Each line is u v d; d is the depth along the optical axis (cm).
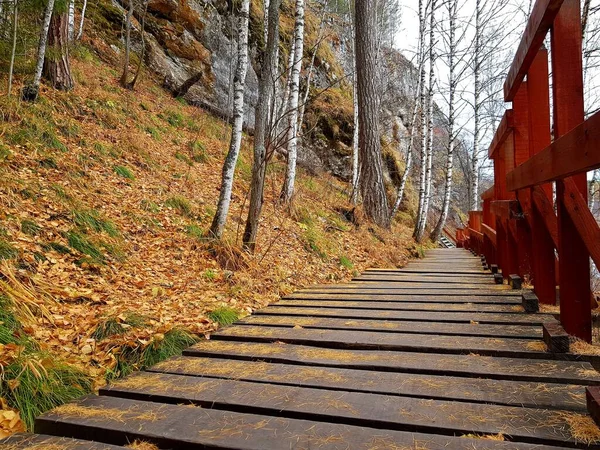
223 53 1570
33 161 591
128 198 650
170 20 1452
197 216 702
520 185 359
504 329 314
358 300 464
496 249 648
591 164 179
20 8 784
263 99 610
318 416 186
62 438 179
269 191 996
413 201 2270
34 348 266
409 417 180
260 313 409
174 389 220
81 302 368
